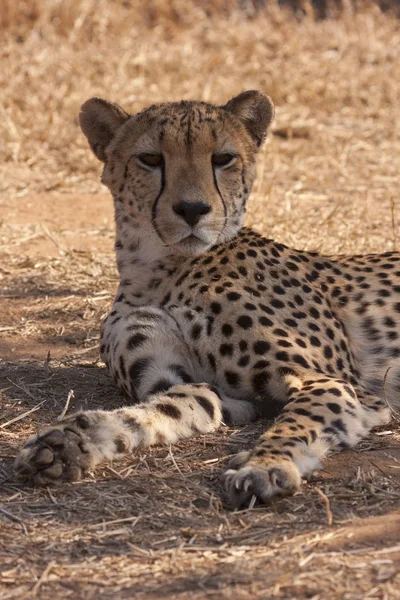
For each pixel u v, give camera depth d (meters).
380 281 9.03
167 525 6.36
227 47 24.41
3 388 8.85
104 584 5.61
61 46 22.94
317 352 8.23
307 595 5.46
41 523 6.36
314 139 18.77
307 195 15.49
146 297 8.66
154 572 5.74
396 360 8.74
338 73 22.06
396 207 14.84
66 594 5.52
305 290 8.65
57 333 10.39
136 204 8.58
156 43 24.39
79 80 20.45
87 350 9.88
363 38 24.58
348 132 19.17
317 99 20.62
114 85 20.30
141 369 8.32
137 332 8.32
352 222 13.92
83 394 8.78
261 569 5.75
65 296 11.52
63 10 24.67
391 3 28.33
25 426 8.00
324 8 28.41
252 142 8.98
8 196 15.68
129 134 8.75
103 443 7.18
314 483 6.99
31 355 9.75
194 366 8.37
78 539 6.15
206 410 7.86
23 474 6.88
